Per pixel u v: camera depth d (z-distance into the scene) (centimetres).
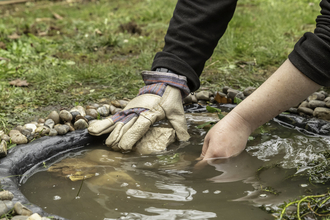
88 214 109
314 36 121
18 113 204
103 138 177
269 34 359
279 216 105
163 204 114
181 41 164
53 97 230
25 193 124
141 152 160
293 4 548
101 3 663
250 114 142
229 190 122
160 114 163
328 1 126
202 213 108
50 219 99
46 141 161
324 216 105
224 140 145
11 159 144
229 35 347
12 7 638
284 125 188
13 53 326
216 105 222
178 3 168
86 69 273
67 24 470
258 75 270
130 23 420
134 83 254
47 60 306
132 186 127
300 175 132
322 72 121
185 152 159
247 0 605
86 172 140
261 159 148
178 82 165
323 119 187
